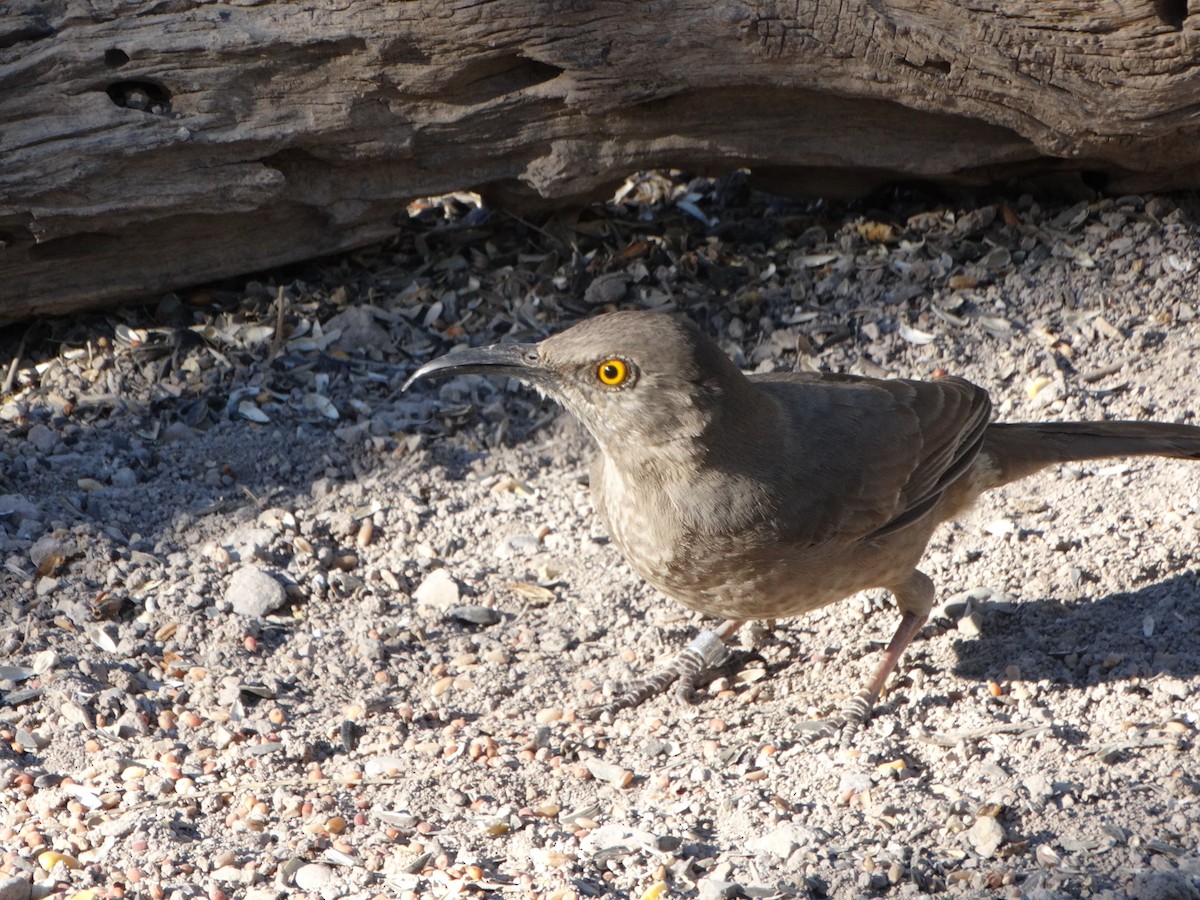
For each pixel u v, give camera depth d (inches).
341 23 458.6
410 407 486.0
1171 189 534.3
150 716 352.8
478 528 444.1
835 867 278.4
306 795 322.7
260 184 471.8
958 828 291.6
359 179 497.7
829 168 541.3
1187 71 454.0
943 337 503.5
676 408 327.3
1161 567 394.3
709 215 568.7
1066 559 408.8
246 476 453.4
